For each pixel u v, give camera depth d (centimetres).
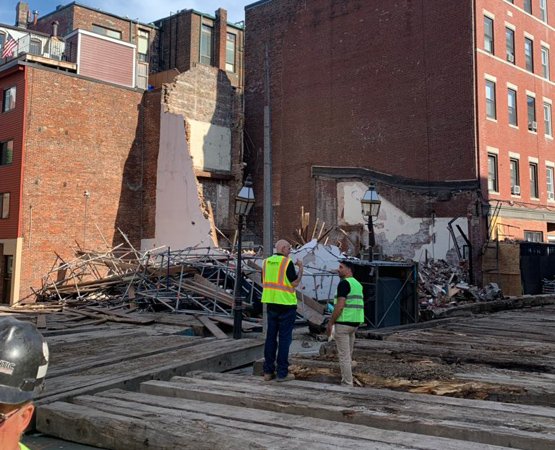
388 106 2941
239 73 4525
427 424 520
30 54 2908
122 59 3312
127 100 3278
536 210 2892
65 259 2908
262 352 1096
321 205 3167
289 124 3403
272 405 620
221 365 965
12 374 162
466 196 2595
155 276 1992
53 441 611
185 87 3350
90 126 3086
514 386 670
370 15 3069
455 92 2689
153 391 738
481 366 820
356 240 2973
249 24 3722
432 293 2066
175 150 3177
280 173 3406
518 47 2981
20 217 2762
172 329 1394
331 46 3241
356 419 565
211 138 3431
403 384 711
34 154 2841
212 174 3397
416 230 2747
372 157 2977
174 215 3139
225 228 3472
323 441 486
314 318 1446
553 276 2528
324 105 3234
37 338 172
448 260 2614
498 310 1878
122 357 934
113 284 2194
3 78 2981
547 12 3256
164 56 4434
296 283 768
